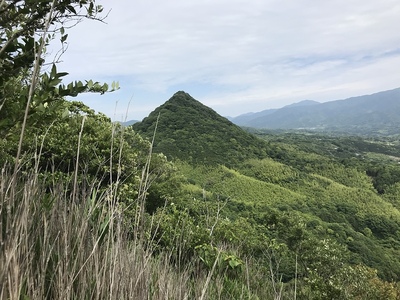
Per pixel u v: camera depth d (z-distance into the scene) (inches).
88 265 70.3
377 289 740.0
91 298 62.4
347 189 2915.8
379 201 2731.3
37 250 68.1
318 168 3518.7
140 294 68.8
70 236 70.1
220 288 106.4
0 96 71.9
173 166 620.4
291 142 5925.2
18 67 74.9
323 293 503.2
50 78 69.5
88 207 78.4
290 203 2427.4
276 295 97.6
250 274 144.4
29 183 68.1
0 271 50.8
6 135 71.5
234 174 2623.0
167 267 85.4
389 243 2192.4
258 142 3656.5
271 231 789.2
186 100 3937.0
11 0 76.4
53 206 74.4
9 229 54.9
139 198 76.0
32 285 55.7
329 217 2327.8
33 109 68.1
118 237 69.5
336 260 678.5
